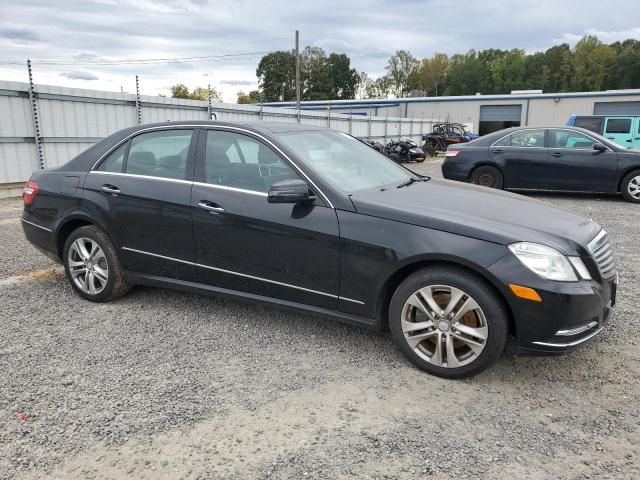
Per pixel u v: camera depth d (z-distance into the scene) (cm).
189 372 325
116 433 262
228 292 383
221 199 373
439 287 311
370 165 418
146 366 332
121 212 414
